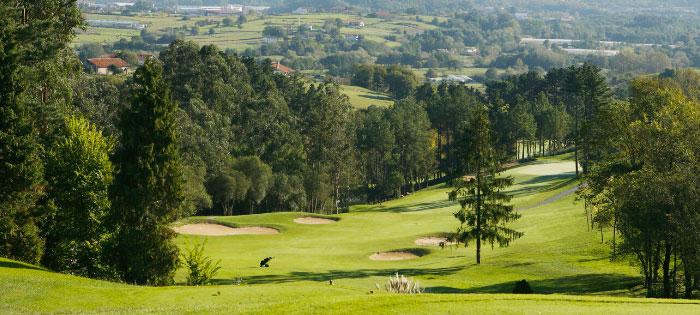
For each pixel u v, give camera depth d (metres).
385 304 22.77
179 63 107.38
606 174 46.69
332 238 61.56
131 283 36.59
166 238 37.47
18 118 36.62
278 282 40.09
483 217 53.66
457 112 139.75
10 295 25.62
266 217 71.00
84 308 25.16
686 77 120.31
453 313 21.30
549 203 80.00
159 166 36.84
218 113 105.25
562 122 136.00
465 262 52.22
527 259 50.88
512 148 141.38
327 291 30.28
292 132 114.19
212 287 30.62
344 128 113.12
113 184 36.69
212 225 66.69
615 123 49.72
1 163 36.12
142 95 36.84
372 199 134.12
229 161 93.88
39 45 46.75
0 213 36.38
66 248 38.47
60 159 38.72
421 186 139.75
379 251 55.81
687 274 37.03
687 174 35.41
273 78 159.62
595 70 108.38
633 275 44.12
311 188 106.62
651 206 36.19
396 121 137.00
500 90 180.62
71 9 53.06
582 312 21.28
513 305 22.55
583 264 48.09
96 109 81.38
